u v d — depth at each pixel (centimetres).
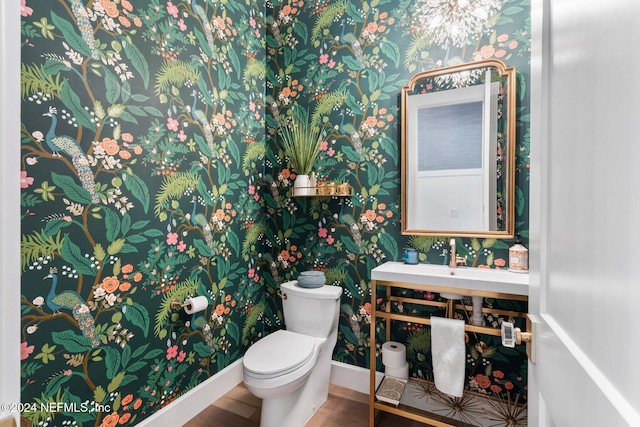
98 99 131
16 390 45
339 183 209
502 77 163
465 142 172
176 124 167
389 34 192
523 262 156
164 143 160
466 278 143
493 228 166
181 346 171
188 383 175
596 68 45
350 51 204
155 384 156
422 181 182
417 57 184
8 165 44
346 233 208
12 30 45
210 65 188
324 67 214
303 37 222
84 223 127
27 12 110
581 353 48
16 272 45
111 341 137
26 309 111
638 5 34
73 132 123
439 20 178
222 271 199
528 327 78
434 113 179
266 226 238
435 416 157
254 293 228
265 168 238
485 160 167
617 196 39
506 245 165
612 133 40
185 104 172
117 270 139
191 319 177
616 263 39
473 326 147
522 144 160
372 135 198
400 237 191
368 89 199
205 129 185
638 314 34
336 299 186
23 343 111
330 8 211
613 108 40
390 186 193
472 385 172
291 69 227
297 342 173
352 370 204
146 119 151
